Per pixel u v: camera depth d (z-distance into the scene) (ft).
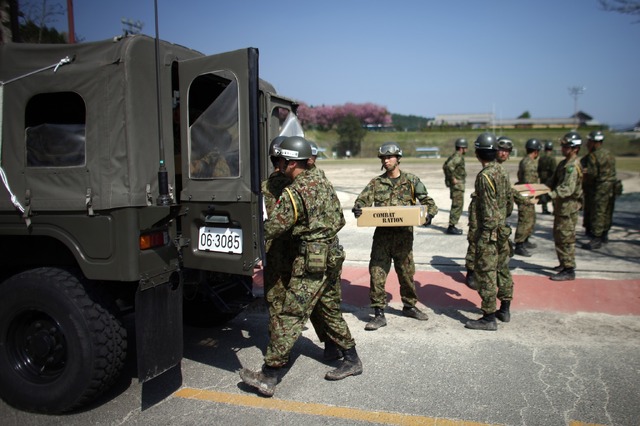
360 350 14.02
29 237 11.84
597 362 12.80
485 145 14.85
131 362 13.73
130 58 10.16
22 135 10.87
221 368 13.15
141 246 10.36
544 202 20.12
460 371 12.48
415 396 11.25
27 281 10.46
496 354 13.48
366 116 286.66
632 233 30.66
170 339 11.00
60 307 10.19
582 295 18.34
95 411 10.94
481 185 14.89
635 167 90.17
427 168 101.71
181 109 11.23
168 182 10.80
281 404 11.05
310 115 270.26
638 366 12.53
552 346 13.94
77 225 10.49
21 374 11.01
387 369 12.73
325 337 13.15
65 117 10.65
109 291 11.69
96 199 10.27
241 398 11.41
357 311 17.61
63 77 10.48
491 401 10.93
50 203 10.59
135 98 10.28
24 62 11.00
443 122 307.78
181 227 11.60
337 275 11.92
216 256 11.09
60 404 10.50
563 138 19.67
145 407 11.07
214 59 10.72
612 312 16.58
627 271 21.29
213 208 11.03
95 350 10.20
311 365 13.20
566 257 20.01
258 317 17.47
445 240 29.76
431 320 16.40
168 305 10.99
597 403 10.71
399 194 15.56
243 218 10.66
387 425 10.08
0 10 14.19
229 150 10.78
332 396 11.36
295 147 10.95
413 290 16.17
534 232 31.76
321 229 10.94
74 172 10.45
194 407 11.02
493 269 15.03
